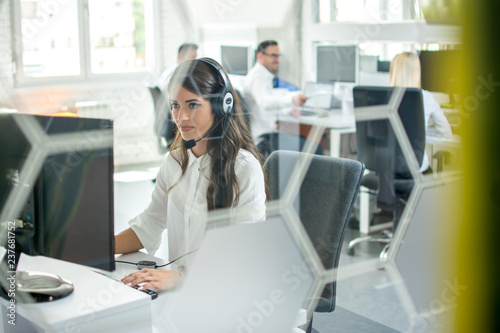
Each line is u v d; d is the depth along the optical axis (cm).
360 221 145
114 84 214
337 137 184
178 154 107
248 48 199
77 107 217
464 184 55
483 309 55
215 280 89
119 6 221
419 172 137
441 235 94
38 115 70
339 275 110
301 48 206
